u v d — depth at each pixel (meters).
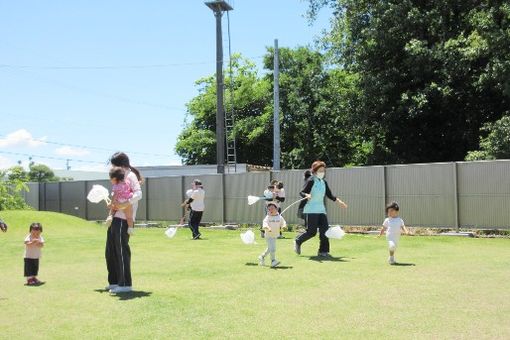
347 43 28.09
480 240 14.52
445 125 27.17
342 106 29.69
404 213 17.38
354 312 5.81
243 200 21.30
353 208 18.39
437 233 16.56
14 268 9.80
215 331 5.07
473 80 24.03
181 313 5.82
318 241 14.68
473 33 22.20
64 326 5.32
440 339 4.76
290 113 41.34
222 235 17.39
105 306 6.21
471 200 16.14
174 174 31.12
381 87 26.23
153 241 15.10
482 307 6.01
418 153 28.36
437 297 6.59
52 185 28.70
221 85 25.23
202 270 9.05
